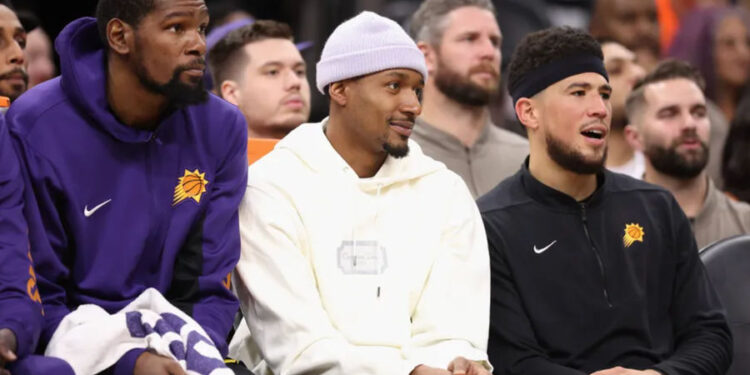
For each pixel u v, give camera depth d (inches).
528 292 433.4
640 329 434.6
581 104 440.1
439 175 431.2
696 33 854.5
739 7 932.6
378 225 412.2
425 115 592.7
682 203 576.7
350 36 409.1
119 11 367.2
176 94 370.6
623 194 454.6
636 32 802.2
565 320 431.5
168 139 390.0
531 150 458.3
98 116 375.6
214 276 387.5
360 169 420.5
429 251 413.4
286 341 389.1
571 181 446.6
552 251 438.6
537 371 418.3
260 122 574.9
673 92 571.8
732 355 449.1
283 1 869.2
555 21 972.6
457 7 584.7
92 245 377.7
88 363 345.1
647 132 578.9
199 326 360.2
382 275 404.5
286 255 399.5
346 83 410.9
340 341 388.2
